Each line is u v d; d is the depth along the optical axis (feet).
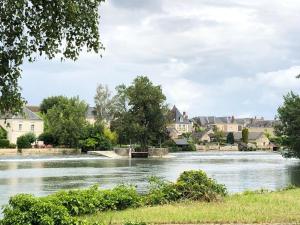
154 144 378.73
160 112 358.23
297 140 225.35
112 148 365.20
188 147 511.81
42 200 50.96
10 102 32.63
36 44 33.24
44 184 115.85
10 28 32.19
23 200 45.47
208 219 52.31
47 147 345.31
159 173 159.53
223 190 73.72
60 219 44.75
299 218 52.34
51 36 33.22
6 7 31.60
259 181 127.65
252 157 330.95
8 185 112.78
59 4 32.71
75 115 363.56
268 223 50.08
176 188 69.31
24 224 44.16
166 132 370.94
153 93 354.74
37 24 32.91
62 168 186.39
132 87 355.56
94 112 448.24
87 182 122.21
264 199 68.59
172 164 227.20
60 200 54.95
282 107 231.50
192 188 69.10
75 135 351.67
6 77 32.32
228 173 161.48
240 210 58.13
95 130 366.43
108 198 61.00
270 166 207.62
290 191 82.33
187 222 51.19
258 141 649.20
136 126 347.97
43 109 486.38
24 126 379.76
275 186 112.68
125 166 205.67
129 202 63.31
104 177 140.26
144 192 92.79
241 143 615.16
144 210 59.47
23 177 138.82
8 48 32.48
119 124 356.18
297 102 228.84
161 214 55.83
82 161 253.03
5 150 309.42
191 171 71.92
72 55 34.83
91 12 34.53
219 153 437.58
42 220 44.01
